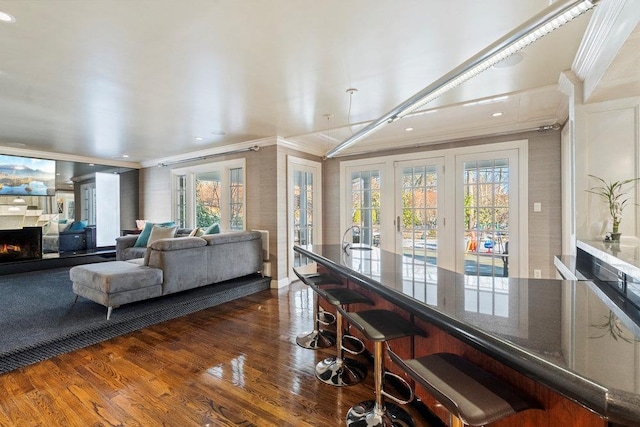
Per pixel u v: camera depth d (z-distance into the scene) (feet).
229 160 18.44
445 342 5.35
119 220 23.24
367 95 10.32
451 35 6.83
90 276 11.08
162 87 9.56
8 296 13.35
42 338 8.85
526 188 13.70
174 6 5.78
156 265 12.21
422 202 16.51
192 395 6.93
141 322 10.93
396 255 9.12
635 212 8.09
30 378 7.66
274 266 16.53
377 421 5.79
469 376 3.88
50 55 7.57
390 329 5.64
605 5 5.63
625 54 5.99
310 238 19.27
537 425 3.72
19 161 18.52
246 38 6.91
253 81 9.19
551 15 4.73
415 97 7.88
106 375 7.79
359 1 5.69
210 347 9.36
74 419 6.16
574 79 8.54
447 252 15.60
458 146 15.37
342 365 7.90
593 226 8.43
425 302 4.42
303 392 7.04
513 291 5.03
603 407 2.23
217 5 5.76
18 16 6.00
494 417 3.23
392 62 8.06
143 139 16.44
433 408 5.80
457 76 6.73
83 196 21.53
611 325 3.54
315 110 11.82
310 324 11.23
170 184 21.83
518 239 13.88
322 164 20.04
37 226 19.54
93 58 7.74
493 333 3.29
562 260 9.32
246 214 17.72
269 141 16.49
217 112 12.02
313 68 8.36
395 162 17.34
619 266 5.54
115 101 10.75
